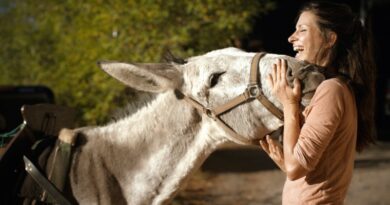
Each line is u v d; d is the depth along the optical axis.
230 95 2.63
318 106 2.41
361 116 2.70
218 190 7.48
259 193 7.30
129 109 2.87
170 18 7.61
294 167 2.39
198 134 2.75
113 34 7.76
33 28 10.73
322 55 2.64
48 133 2.94
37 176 2.70
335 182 2.49
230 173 8.54
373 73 2.67
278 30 14.57
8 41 11.30
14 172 2.76
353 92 2.58
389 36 13.94
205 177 8.27
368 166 9.16
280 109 2.56
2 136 3.30
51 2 9.72
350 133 2.50
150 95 2.82
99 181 2.76
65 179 2.73
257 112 2.60
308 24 2.64
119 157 2.80
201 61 2.72
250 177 8.28
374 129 2.77
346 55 2.64
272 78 2.53
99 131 2.88
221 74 2.66
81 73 7.89
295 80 2.49
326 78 2.57
